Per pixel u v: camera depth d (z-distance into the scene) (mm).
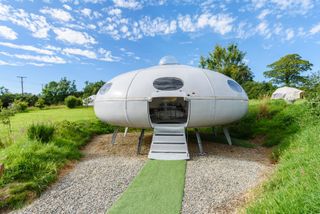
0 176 4637
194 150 8109
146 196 4293
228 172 5633
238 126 11367
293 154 5375
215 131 10930
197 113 7219
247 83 35688
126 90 7574
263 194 3898
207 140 9852
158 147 7184
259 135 10031
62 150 6770
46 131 7371
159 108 9273
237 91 8367
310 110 8125
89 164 6402
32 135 7180
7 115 9352
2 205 3938
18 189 4355
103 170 5871
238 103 8062
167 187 4707
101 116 8484
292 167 4359
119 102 7574
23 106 27266
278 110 11773
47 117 17812
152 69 8164
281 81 51438
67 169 5949
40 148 6426
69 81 51094
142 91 7363
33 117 18391
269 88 38781
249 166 6113
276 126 10055
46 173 5160
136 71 8453
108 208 3914
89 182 5074
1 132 10727
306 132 6660
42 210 3889
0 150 6617
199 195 4344
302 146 5742
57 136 8016
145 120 7441
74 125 10773
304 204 2502
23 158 5402
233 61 32719
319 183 2758
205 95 7262
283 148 6797
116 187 4789
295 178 3486
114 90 7918
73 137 9062
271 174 5023
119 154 7664
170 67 8211
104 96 8188
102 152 7980
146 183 4930
